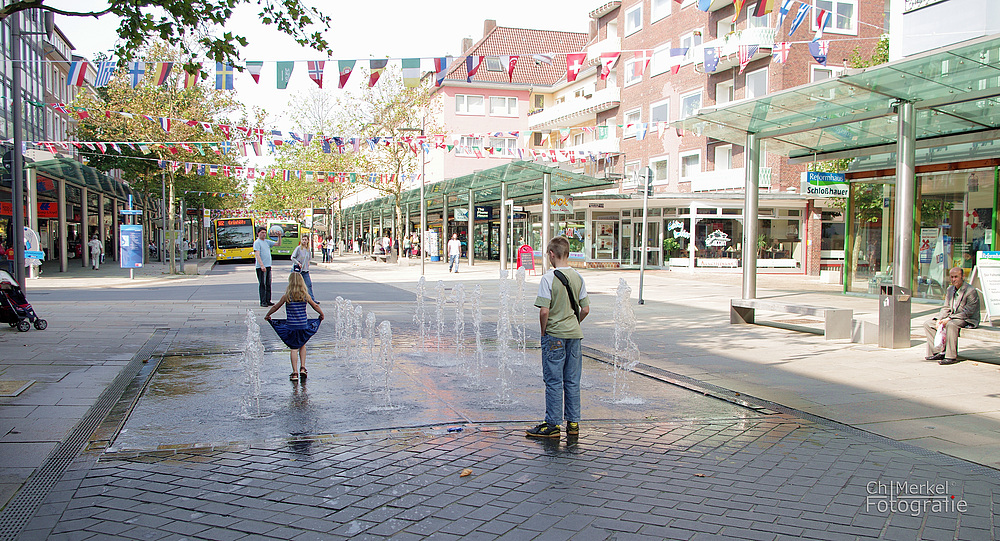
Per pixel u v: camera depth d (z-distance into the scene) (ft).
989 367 29.91
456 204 152.15
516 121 162.81
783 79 94.94
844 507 14.47
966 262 53.78
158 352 32.27
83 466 16.60
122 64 29.94
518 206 132.16
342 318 39.96
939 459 17.74
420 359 31.81
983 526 13.56
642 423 21.04
